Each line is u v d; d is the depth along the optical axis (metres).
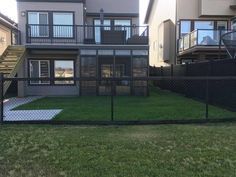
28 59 18.55
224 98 11.05
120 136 6.64
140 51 17.55
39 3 19.22
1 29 20.09
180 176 4.39
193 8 23.19
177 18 23.22
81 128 7.60
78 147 5.78
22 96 17.47
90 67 17.44
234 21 22.42
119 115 9.55
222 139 6.32
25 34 18.66
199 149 5.62
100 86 17.50
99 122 8.15
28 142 6.17
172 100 14.16
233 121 8.51
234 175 4.42
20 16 19.23
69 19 19.41
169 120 8.27
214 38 19.91
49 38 19.00
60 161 5.02
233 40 15.38
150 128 7.52
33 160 5.09
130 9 21.78
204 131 7.09
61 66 18.97
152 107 11.49
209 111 10.32
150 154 5.34
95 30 19.72
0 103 8.38
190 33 20.88
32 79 8.16
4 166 4.84
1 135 6.79
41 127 7.75
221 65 11.41
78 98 15.70
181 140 6.25
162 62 26.55
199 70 14.08
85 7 20.75
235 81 10.13
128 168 4.68
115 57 17.52
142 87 17.27
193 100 14.10
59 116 9.44
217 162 4.94
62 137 6.54
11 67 15.41
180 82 17.83
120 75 17.55
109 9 21.70
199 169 4.65
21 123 8.23
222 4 22.61
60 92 18.89
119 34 17.97
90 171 4.58
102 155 5.30
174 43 23.94
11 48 17.34
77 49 17.70
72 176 4.42
